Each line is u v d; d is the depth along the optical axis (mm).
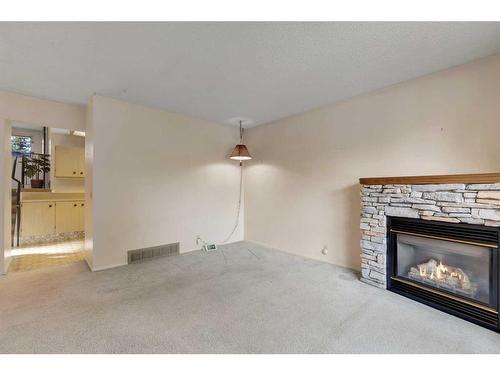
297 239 3869
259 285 2654
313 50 2074
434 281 2262
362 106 3068
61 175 5285
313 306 2195
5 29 1774
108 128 3176
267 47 2027
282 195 4117
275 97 3162
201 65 2332
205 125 4250
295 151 3908
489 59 2180
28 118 3104
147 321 1944
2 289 2518
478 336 1771
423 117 2561
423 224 2307
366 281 2717
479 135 2232
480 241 1957
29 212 4633
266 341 1707
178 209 3896
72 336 1739
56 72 2475
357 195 3125
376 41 1945
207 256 3746
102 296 2375
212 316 2025
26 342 1669
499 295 1843
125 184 3332
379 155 2908
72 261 3498
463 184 2041
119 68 2396
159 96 3131
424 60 2246
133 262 3400
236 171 4754
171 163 3814
